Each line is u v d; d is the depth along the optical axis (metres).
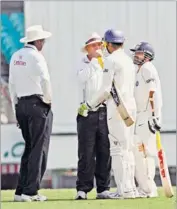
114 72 39.88
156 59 53.53
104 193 41.38
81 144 41.09
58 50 53.06
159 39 53.47
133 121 39.94
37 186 40.41
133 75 40.41
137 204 38.00
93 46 40.88
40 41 40.28
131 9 53.31
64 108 52.97
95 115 40.91
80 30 53.22
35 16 53.19
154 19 53.41
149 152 41.25
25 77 39.78
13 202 39.59
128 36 53.25
